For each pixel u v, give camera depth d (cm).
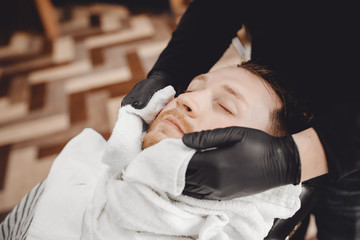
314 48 65
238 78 62
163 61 75
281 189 56
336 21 60
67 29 282
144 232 54
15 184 154
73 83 214
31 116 193
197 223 53
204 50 78
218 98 59
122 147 57
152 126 60
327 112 52
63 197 63
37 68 234
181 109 58
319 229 92
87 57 240
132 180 52
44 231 59
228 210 54
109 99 198
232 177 48
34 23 268
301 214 65
